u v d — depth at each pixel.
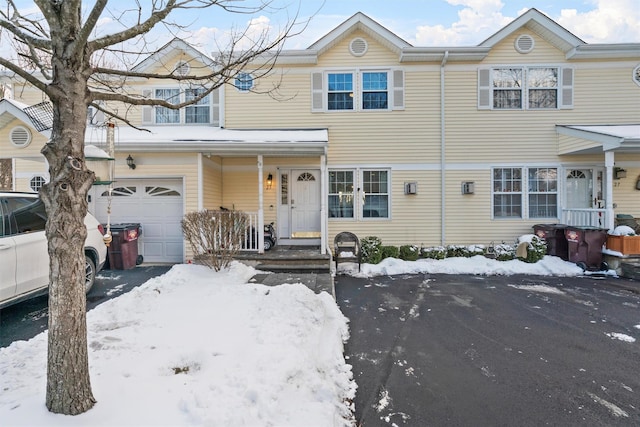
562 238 8.56
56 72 2.06
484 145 9.41
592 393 2.94
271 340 3.27
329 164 9.52
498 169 9.44
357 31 9.50
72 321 2.09
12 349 3.08
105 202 8.28
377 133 9.49
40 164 8.88
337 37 9.30
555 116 9.36
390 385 3.07
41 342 3.24
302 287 5.05
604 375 3.25
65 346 2.06
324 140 7.73
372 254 8.45
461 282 7.05
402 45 9.21
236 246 6.36
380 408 2.72
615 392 2.95
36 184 8.88
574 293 6.19
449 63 9.45
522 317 4.89
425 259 8.87
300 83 9.56
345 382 3.08
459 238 9.42
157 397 2.29
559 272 7.80
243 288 4.97
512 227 9.37
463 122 9.45
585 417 2.60
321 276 6.46
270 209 9.55
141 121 9.76
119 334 3.35
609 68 9.30
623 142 7.29
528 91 9.41
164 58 9.71
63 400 2.05
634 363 3.49
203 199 8.15
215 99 9.84
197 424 2.04
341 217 9.52
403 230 9.48
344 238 8.27
